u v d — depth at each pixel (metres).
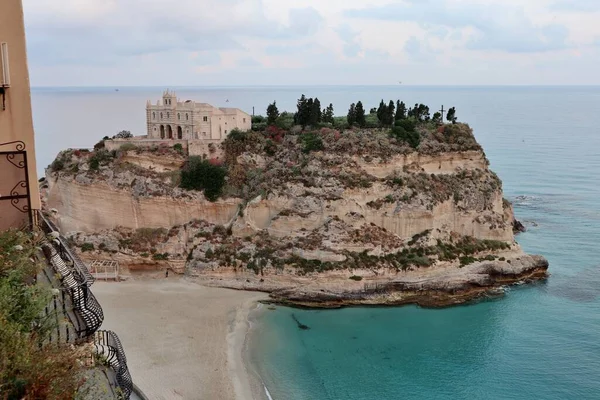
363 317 64.81
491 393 48.25
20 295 13.68
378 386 49.25
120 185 77.69
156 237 76.25
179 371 50.09
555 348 56.69
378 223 76.19
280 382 49.34
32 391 11.08
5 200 17.92
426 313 66.12
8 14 17.73
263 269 71.62
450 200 79.56
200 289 70.81
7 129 18.23
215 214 79.06
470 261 75.81
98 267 73.25
